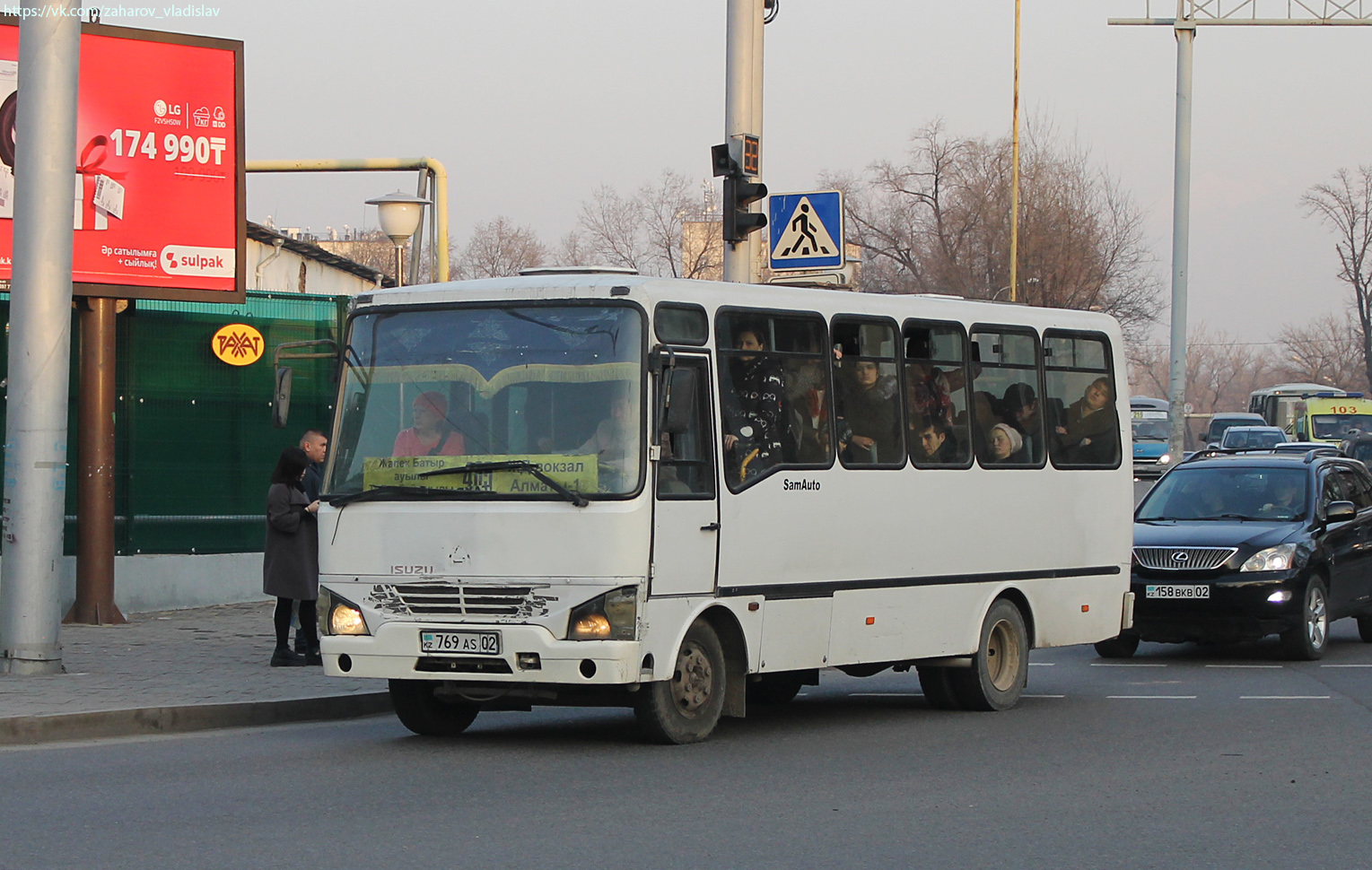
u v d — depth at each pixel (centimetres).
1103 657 2069
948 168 8069
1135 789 1077
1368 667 1902
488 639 1200
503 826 937
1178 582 1959
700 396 1262
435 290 1281
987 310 1568
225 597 2247
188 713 1369
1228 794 1061
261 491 2278
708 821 958
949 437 1509
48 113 1562
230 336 2236
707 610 1276
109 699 1405
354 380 1288
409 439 1255
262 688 1505
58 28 1564
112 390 2050
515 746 1263
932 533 1474
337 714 1472
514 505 1208
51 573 1570
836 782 1098
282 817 960
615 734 1351
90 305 2030
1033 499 1595
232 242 2117
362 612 1247
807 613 1345
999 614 1553
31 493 1558
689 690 1262
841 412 1396
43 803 1002
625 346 1215
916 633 1454
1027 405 1608
